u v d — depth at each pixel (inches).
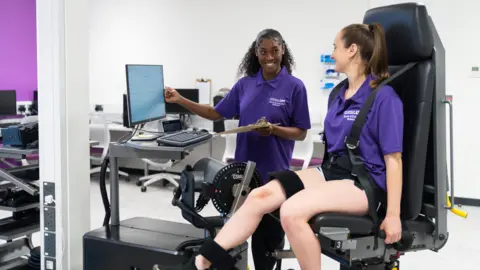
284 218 68.5
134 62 260.4
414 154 71.5
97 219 163.5
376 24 74.6
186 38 246.4
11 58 247.6
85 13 95.7
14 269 102.2
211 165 82.2
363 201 70.9
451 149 73.7
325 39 216.4
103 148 224.4
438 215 72.6
